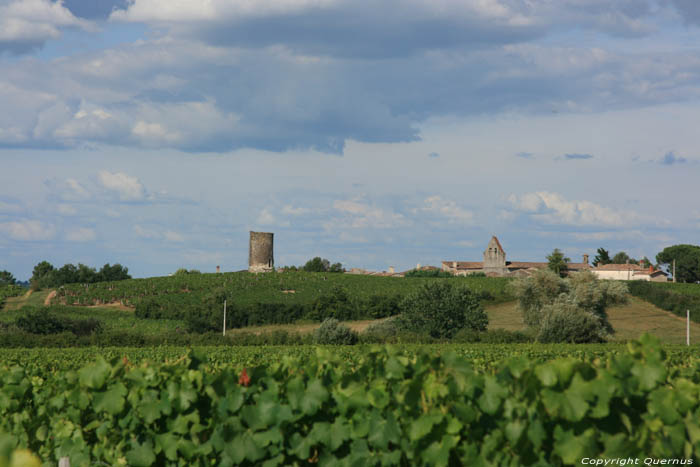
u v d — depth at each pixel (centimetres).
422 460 738
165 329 8450
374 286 11788
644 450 656
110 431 964
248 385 857
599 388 648
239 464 841
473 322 7106
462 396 724
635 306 9594
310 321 8900
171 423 881
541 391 661
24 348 5206
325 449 809
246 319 8694
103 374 930
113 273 15175
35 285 14812
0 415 1089
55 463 1073
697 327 8238
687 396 670
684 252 16700
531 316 6888
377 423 769
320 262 16262
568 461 662
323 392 802
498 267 17425
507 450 702
